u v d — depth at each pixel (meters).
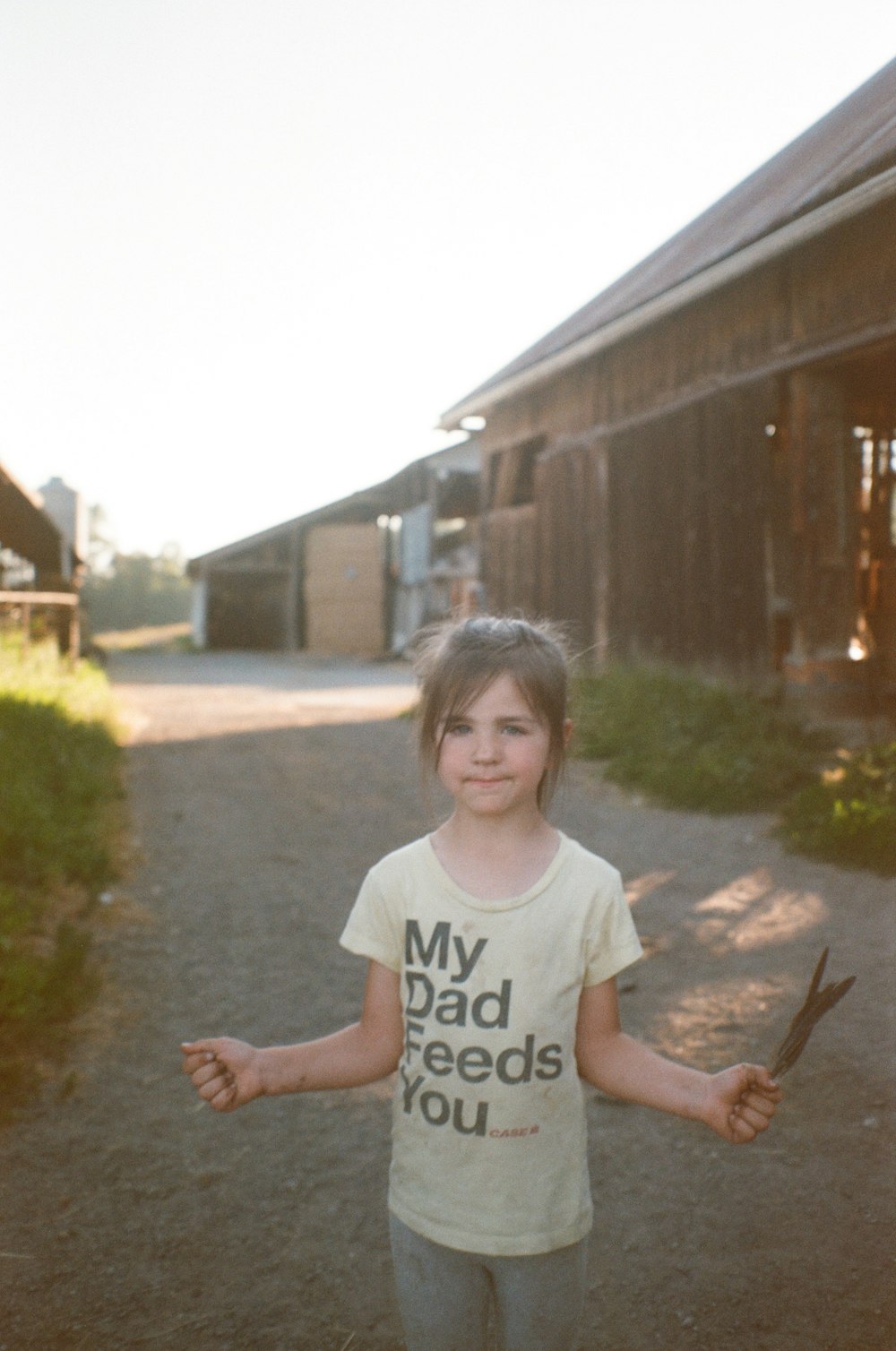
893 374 10.07
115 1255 2.80
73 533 21.92
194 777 9.39
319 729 12.33
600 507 13.19
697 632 11.22
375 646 34.50
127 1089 3.71
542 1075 1.73
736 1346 2.43
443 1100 1.74
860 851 6.30
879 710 9.77
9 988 4.09
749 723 9.00
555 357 12.38
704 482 11.08
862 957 4.80
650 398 12.11
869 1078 3.68
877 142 8.19
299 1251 2.82
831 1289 2.61
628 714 9.71
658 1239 2.84
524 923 1.72
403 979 1.78
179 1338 2.49
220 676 21.69
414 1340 1.80
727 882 6.04
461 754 1.72
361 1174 3.19
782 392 10.12
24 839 5.86
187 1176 3.18
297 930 5.43
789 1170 3.14
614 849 6.78
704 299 11.03
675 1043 4.00
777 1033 4.07
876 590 11.98
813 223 7.93
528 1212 1.72
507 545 15.79
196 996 4.54
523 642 1.75
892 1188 3.03
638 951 1.79
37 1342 2.48
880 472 11.98
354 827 7.72
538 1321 1.75
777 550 10.19
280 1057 1.80
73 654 15.63
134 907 5.68
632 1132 3.41
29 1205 3.01
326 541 34.44
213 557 35.31
